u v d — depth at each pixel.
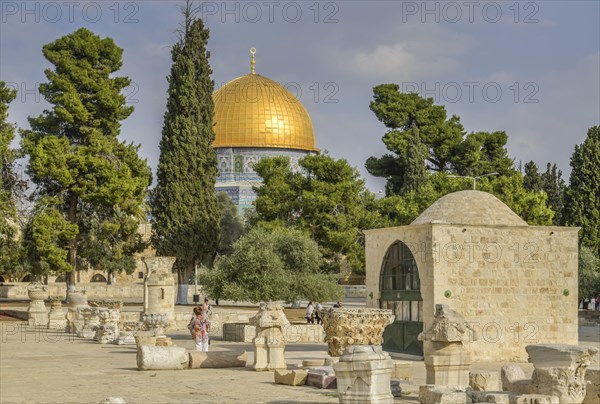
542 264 36.75
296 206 83.25
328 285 53.34
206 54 82.06
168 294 55.81
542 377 17.62
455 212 37.78
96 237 75.44
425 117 103.81
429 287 35.62
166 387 24.78
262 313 29.58
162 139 80.75
